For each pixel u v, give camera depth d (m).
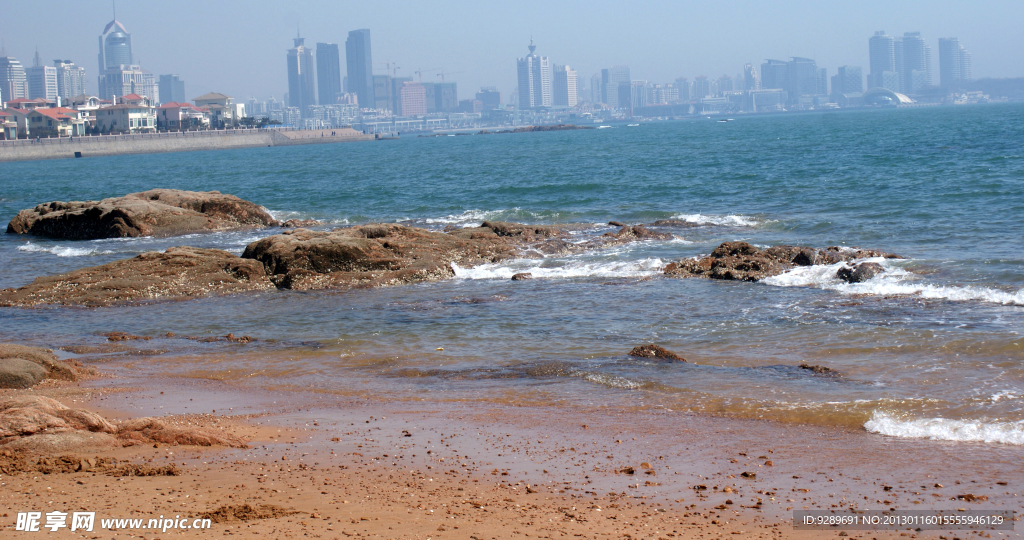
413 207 47.62
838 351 15.62
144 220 39.66
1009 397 12.30
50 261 32.47
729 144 106.75
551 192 50.88
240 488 9.23
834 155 69.81
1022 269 21.73
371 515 8.34
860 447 10.64
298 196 57.94
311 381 15.09
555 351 16.61
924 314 18.11
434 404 13.34
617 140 152.00
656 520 8.33
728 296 21.11
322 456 10.62
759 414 12.18
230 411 13.17
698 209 39.56
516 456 10.59
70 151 172.62
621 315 19.61
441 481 9.61
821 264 23.94
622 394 13.48
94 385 15.11
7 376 14.72
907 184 42.56
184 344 18.53
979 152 62.59
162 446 11.02
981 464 9.85
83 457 10.21
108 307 23.11
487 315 20.20
